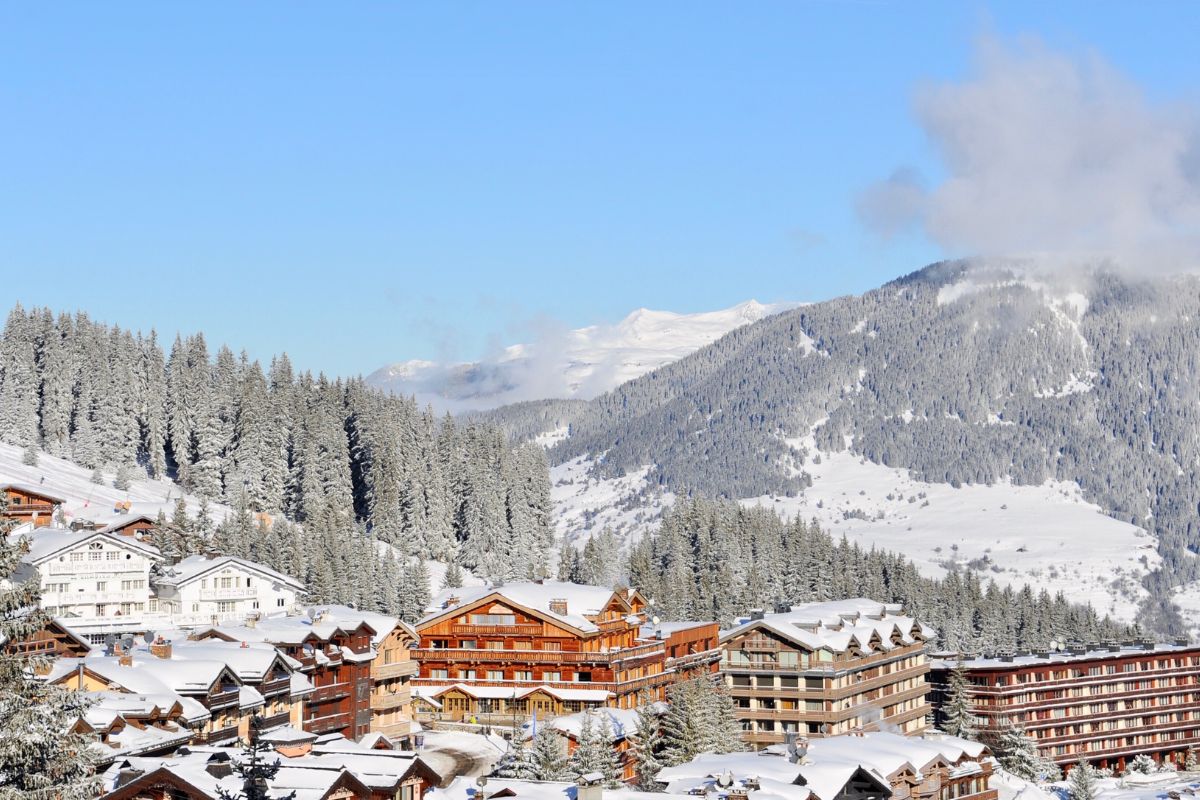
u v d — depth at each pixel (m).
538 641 175.38
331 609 165.00
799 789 108.69
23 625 67.00
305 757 93.25
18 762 66.94
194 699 116.69
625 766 144.62
